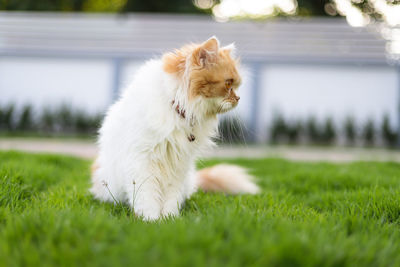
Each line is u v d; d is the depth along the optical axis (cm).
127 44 1310
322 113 1252
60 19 1340
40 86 1317
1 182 307
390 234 236
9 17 1350
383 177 457
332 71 1245
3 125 1283
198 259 160
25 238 184
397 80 1215
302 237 189
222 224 204
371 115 1231
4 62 1317
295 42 1279
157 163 295
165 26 1341
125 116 294
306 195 405
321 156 948
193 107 286
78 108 1309
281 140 1259
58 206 274
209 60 290
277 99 1266
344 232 224
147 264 159
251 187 407
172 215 267
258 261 164
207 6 2217
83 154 843
